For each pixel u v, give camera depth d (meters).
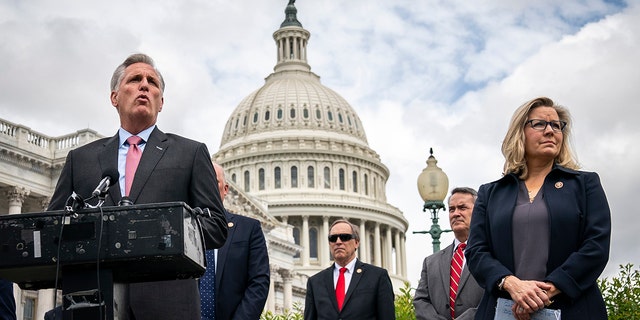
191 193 6.61
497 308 6.70
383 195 153.25
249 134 149.12
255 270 10.41
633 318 13.55
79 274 5.10
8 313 8.03
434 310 11.60
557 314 6.41
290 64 160.00
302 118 148.50
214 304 10.21
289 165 142.38
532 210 6.98
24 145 57.47
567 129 7.63
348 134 151.12
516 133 7.35
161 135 6.80
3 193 57.97
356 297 12.53
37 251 4.95
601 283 14.34
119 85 6.92
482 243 7.21
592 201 6.90
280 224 101.94
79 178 6.70
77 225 4.95
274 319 22.30
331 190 142.50
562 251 6.80
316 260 138.38
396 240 153.50
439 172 20.98
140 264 5.18
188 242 5.06
